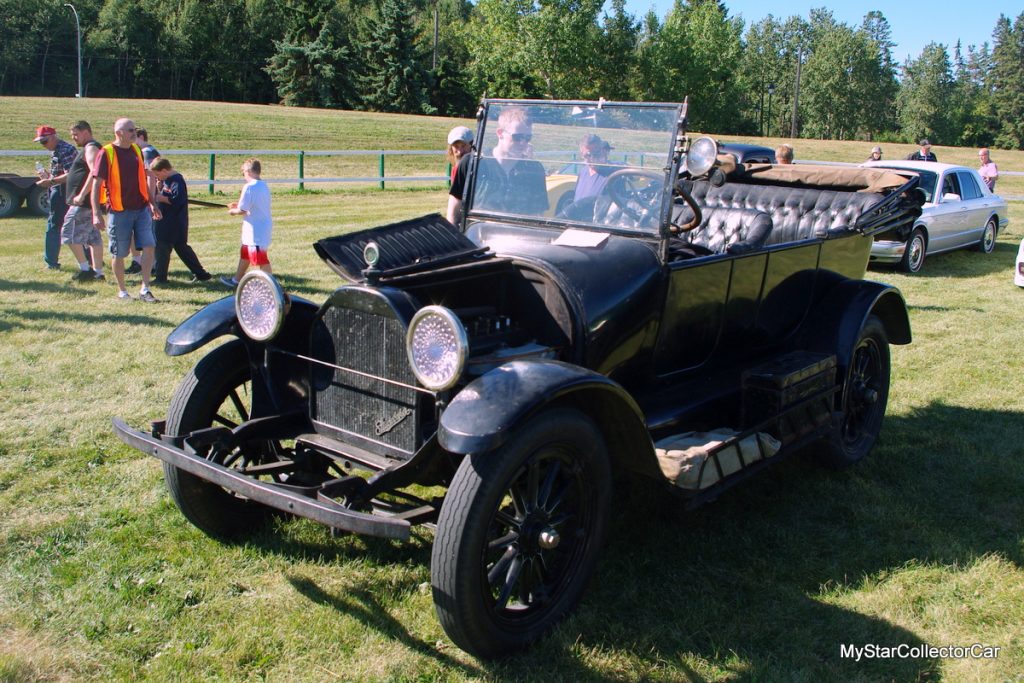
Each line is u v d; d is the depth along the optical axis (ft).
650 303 11.89
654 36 227.81
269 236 29.04
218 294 28.45
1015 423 18.04
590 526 10.45
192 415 11.75
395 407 10.18
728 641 10.12
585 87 207.41
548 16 189.67
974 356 23.17
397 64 210.59
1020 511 13.92
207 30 281.54
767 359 15.25
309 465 11.83
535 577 10.39
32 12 272.10
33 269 31.81
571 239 12.08
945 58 311.47
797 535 12.87
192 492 11.57
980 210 41.63
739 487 14.71
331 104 210.18
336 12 255.09
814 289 15.74
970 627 10.55
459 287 10.94
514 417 8.77
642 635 10.18
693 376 13.76
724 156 20.61
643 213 12.10
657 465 10.64
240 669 9.36
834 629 10.44
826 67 312.91
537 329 11.33
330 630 10.09
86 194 29.25
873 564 12.09
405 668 9.43
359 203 57.06
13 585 10.80
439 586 9.00
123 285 27.25
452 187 17.65
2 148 84.79
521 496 9.97
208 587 10.98
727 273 13.24
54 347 21.35
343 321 10.54
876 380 16.49
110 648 9.63
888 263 37.06
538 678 9.32
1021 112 307.58
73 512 12.94
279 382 11.64
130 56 278.05
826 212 18.58
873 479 15.20
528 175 13.15
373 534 8.58
